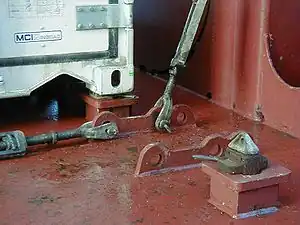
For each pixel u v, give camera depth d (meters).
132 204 1.34
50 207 1.32
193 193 1.39
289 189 1.41
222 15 2.01
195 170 1.51
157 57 2.42
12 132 1.61
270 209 1.31
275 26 1.85
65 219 1.27
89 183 1.44
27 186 1.43
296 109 1.76
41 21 1.72
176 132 1.79
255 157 1.28
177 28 2.27
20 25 1.69
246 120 1.91
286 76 1.89
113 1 1.79
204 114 1.96
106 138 1.71
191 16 1.76
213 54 2.07
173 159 1.52
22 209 1.31
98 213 1.29
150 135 1.76
